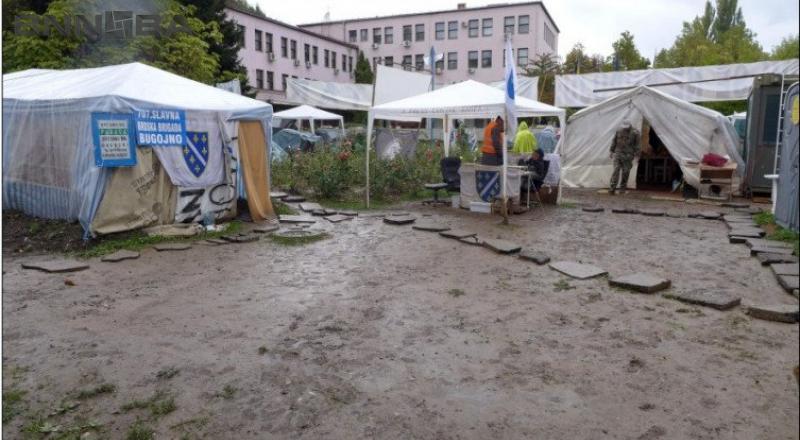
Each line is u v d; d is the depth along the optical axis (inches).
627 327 208.2
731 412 146.5
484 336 201.6
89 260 314.2
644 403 151.9
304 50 1978.3
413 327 210.8
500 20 2123.5
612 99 636.1
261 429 141.9
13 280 274.7
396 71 651.5
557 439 135.6
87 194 346.0
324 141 875.4
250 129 436.5
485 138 490.9
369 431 140.1
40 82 435.8
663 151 705.6
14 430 142.0
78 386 165.0
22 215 398.3
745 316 218.1
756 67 695.7
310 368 176.1
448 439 136.3
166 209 386.6
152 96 380.5
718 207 521.0
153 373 173.0
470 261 312.2
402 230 406.0
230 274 287.4
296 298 247.3
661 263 305.3
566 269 287.0
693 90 731.4
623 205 532.7
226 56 1156.5
